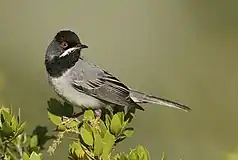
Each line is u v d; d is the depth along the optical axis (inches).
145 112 584.4
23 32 698.8
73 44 393.7
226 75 665.6
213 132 599.5
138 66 672.4
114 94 394.3
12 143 327.3
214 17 732.0
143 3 717.9
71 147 306.3
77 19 694.5
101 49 686.5
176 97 634.2
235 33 725.3
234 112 618.8
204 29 729.6
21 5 706.2
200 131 597.0
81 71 394.3
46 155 501.4
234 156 310.2
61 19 701.9
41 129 341.7
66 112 349.4
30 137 338.0
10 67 656.4
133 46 690.2
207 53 701.3
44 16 705.0
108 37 692.7
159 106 587.2
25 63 663.8
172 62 681.0
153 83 649.6
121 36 693.9
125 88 398.0
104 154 301.4
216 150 582.6
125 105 389.7
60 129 344.2
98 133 304.2
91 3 705.0
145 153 291.6
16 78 625.9
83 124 328.8
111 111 387.9
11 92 587.2
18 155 327.6
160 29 713.6
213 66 679.7
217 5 731.4
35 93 595.2
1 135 323.3
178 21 726.5
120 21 702.5
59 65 392.8
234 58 699.4
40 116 565.3
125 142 567.2
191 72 667.4
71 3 700.0
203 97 631.2
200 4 740.0
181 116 591.5
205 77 660.1
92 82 393.7
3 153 326.3
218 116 614.9
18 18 704.4
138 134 576.7
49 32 700.7
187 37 714.2
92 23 698.2
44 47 688.4
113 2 704.4
